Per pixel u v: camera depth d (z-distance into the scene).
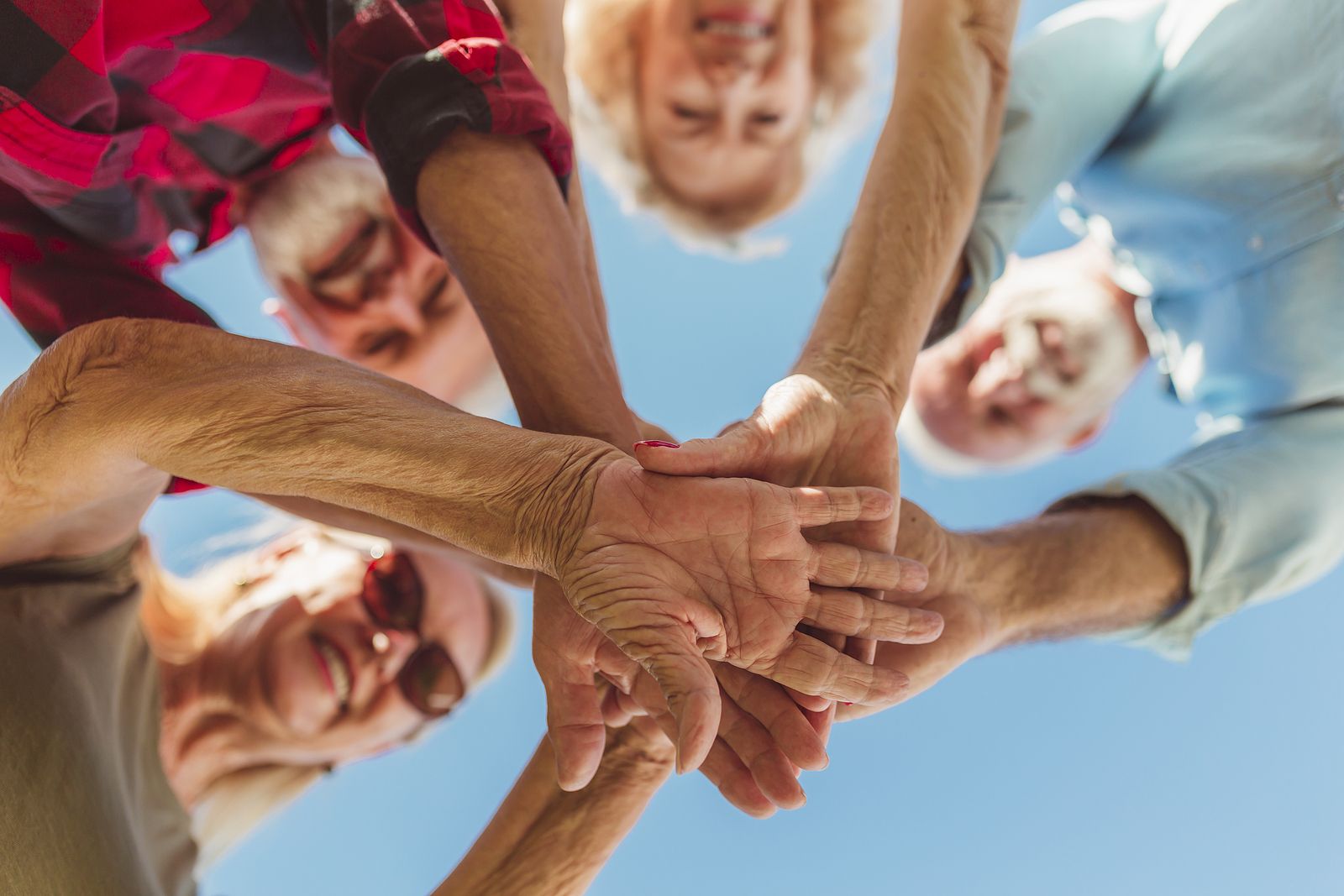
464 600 1.19
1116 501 0.87
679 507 0.62
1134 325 1.30
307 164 1.09
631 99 1.17
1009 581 0.81
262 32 0.76
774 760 0.66
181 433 0.62
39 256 0.79
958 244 0.77
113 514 0.74
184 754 1.11
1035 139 0.86
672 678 0.59
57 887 0.69
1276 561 0.85
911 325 0.74
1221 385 0.96
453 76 0.69
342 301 1.16
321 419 0.62
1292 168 0.85
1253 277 0.90
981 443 1.41
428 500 0.62
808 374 0.71
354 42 0.70
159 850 0.81
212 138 0.85
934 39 0.77
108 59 0.72
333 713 1.13
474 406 1.30
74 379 0.65
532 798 0.78
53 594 0.75
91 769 0.72
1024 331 1.32
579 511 0.61
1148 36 0.92
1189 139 0.89
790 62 1.12
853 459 0.70
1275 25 0.84
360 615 1.14
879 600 0.67
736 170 1.19
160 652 1.09
